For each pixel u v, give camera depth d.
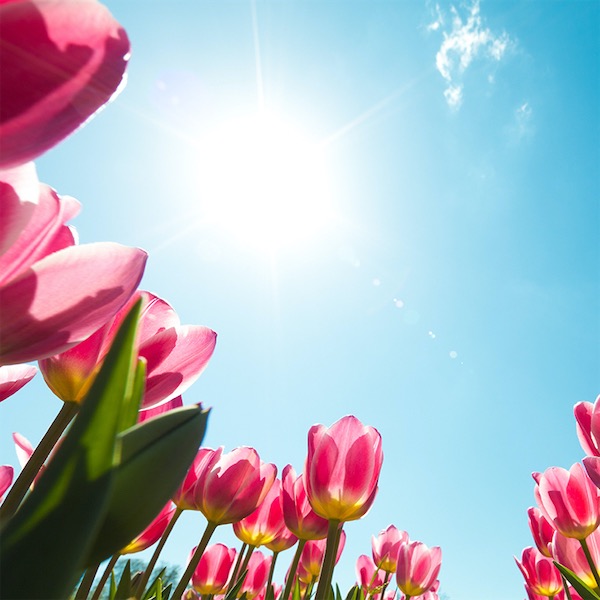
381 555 0.62
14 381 0.17
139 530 0.08
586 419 0.40
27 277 0.09
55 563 0.06
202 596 0.49
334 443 0.35
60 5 0.07
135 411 0.09
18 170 0.09
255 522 0.42
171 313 0.17
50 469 0.06
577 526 0.41
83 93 0.07
